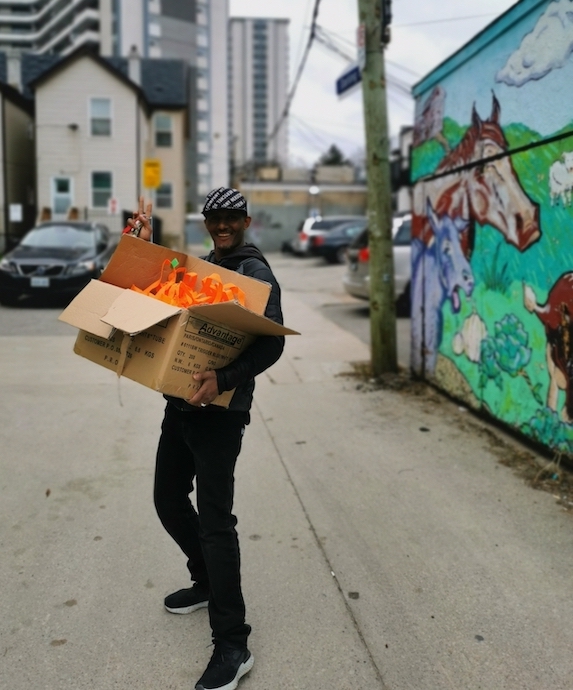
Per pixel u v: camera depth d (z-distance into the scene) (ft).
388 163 21.98
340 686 7.83
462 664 8.21
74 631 8.78
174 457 8.46
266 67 654.53
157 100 99.45
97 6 287.48
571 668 8.14
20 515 12.10
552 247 14.15
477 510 12.55
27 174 92.79
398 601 9.56
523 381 15.69
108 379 21.74
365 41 21.31
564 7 13.20
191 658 8.30
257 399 20.27
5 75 98.68
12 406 18.66
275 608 9.38
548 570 10.40
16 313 35.29
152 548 10.97
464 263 18.28
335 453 15.64
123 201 87.30
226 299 7.53
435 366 20.67
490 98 16.25
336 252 73.72
